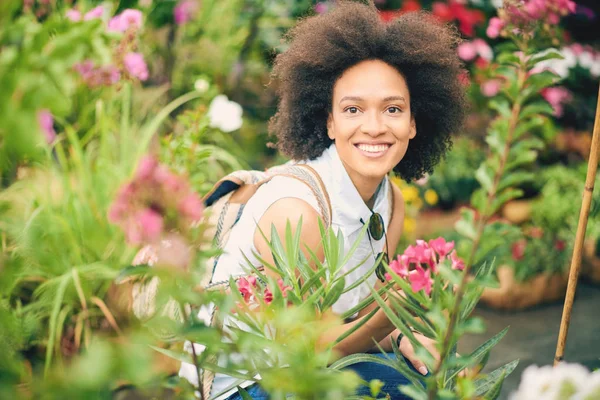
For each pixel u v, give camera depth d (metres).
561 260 3.41
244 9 3.79
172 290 0.84
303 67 1.84
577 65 4.56
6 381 0.78
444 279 1.23
